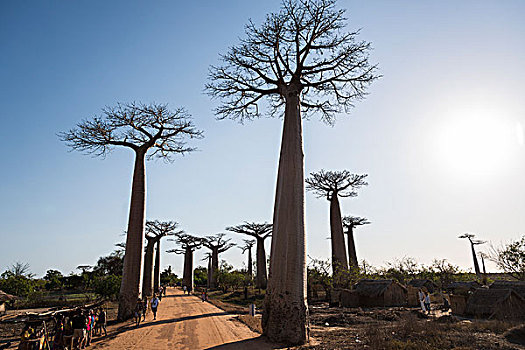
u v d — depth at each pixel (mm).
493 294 19266
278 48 17484
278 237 13539
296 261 12992
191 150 23094
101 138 20547
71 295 40844
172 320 18406
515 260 22906
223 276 52969
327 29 17203
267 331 12867
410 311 21891
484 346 9859
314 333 14188
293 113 15547
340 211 35438
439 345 10016
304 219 13859
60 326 10250
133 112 20625
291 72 17484
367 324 16453
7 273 34781
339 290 30281
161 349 11188
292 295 12555
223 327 15719
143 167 20859
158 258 50219
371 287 28578
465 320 17344
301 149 14891
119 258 46625
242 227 53938
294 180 14070
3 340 14328
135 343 12164
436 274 36750
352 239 44625
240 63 17938
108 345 11852
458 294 21562
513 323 13992
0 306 22016
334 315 20766
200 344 11938
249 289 53812
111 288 31141
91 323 12258
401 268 40000
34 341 9297
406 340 10953
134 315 17109
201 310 24328
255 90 18250
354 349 10227
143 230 19984
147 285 41188
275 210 14469
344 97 19031
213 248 67438
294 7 17281
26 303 30984
